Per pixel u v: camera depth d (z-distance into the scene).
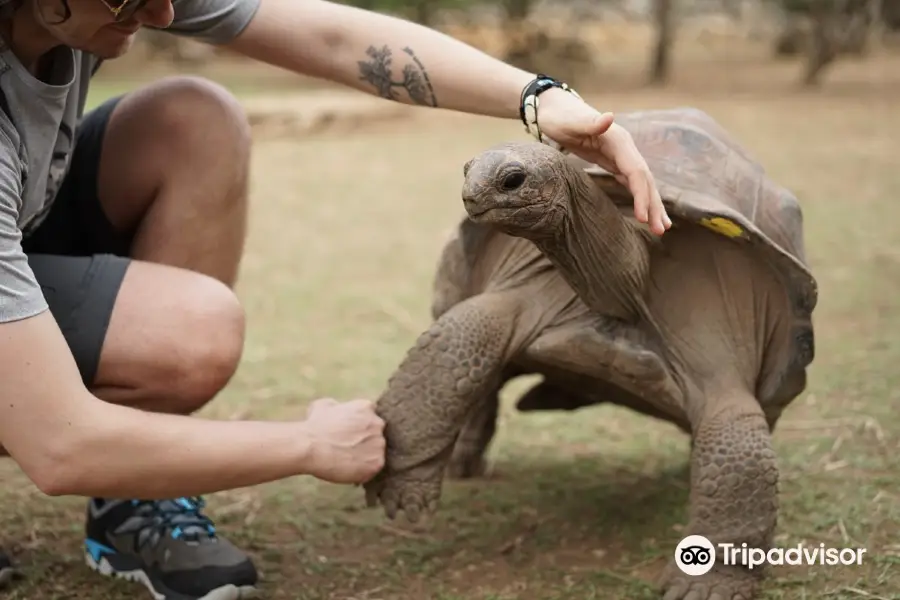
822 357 2.92
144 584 1.74
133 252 1.80
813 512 2.01
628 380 1.74
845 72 13.25
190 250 1.79
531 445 2.45
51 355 1.34
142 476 1.40
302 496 2.15
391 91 1.74
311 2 1.75
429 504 1.72
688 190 1.70
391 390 1.71
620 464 2.33
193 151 1.77
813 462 2.25
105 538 1.77
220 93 1.80
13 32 1.44
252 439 1.47
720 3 22.39
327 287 3.84
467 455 2.22
